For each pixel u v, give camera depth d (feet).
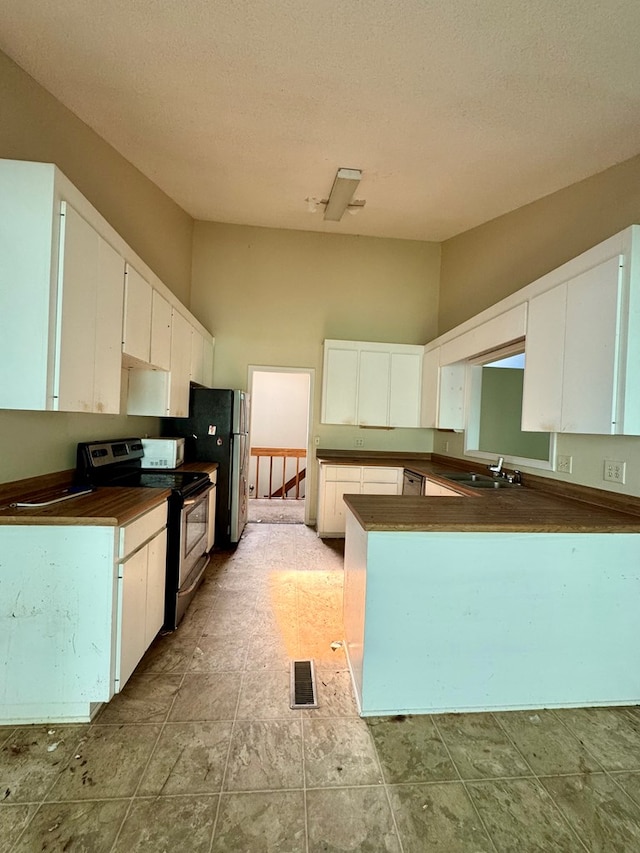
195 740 5.01
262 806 4.19
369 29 5.52
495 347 9.35
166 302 9.49
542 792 4.44
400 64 6.14
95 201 8.23
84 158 7.80
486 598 5.60
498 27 5.28
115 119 7.78
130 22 5.49
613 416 5.60
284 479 21.50
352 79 6.55
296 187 11.10
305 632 7.65
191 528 8.38
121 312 6.97
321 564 11.24
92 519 5.19
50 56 6.00
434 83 6.48
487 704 5.70
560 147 7.53
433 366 13.51
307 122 7.86
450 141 8.08
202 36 5.75
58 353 5.07
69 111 7.27
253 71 6.47
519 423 12.67
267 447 23.65
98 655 5.24
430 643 5.56
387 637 5.49
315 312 15.34
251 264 15.05
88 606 5.23
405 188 10.42
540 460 8.91
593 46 5.36
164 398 9.82
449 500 7.01
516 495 7.87
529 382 7.61
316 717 5.48
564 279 6.68
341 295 15.43
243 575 10.37
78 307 5.52
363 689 5.49
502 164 8.61
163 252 11.89
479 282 12.67
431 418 13.50
